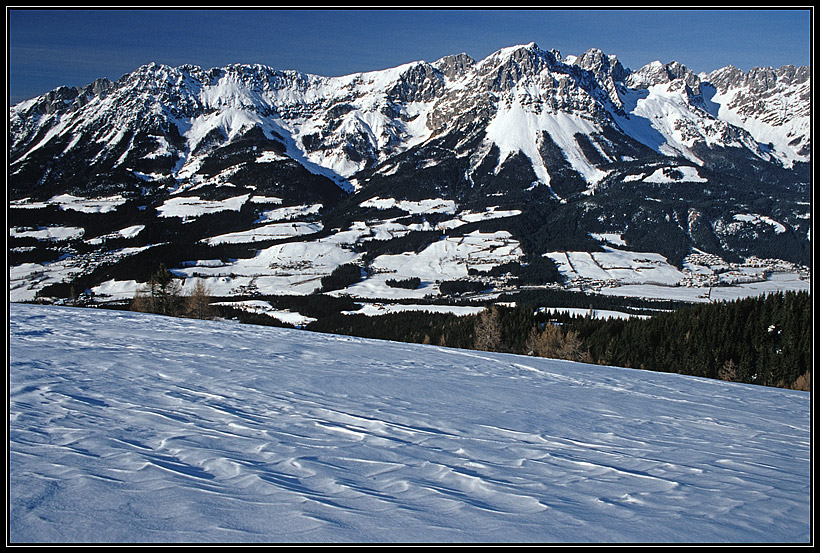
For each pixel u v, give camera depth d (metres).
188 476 5.09
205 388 9.58
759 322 59.41
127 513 4.17
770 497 5.80
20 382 8.81
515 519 4.64
